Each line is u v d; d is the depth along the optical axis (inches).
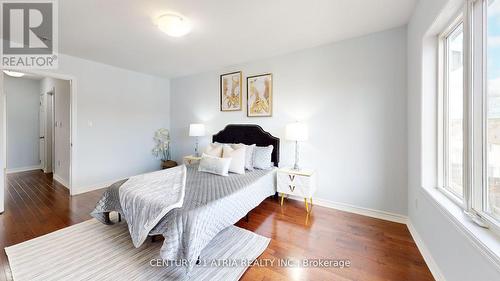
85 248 78.3
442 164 73.1
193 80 180.5
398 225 97.8
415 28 83.2
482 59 49.9
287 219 104.0
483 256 41.8
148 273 65.4
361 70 108.0
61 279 62.3
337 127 115.6
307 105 124.5
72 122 137.9
